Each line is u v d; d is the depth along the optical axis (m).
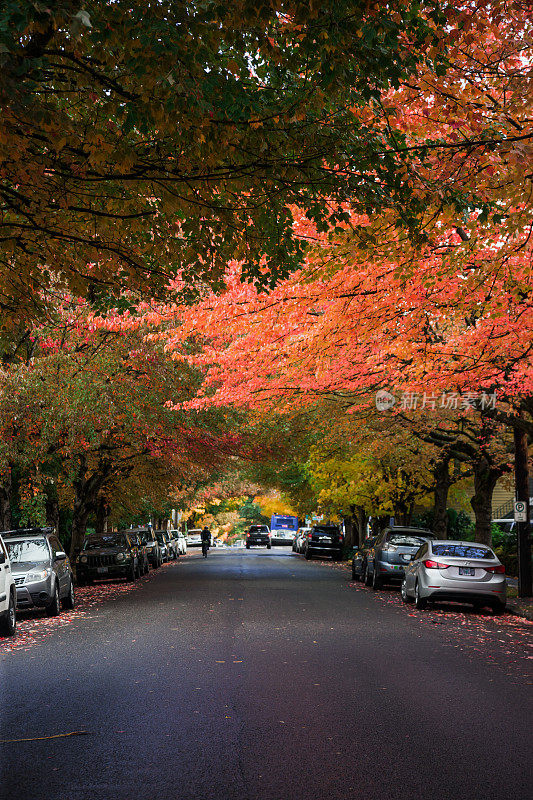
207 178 8.36
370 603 20.39
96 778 6.12
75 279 10.80
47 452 23.88
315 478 37.31
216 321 15.67
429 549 19.03
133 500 42.44
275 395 20.56
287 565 40.78
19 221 10.10
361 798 5.68
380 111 9.38
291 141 7.98
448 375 16.16
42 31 5.78
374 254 12.01
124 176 8.52
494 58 11.01
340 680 9.93
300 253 9.36
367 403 22.73
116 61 6.63
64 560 19.73
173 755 6.70
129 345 23.34
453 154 9.91
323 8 6.50
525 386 16.47
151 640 13.56
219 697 8.89
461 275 14.10
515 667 11.18
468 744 7.07
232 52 7.68
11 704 8.65
